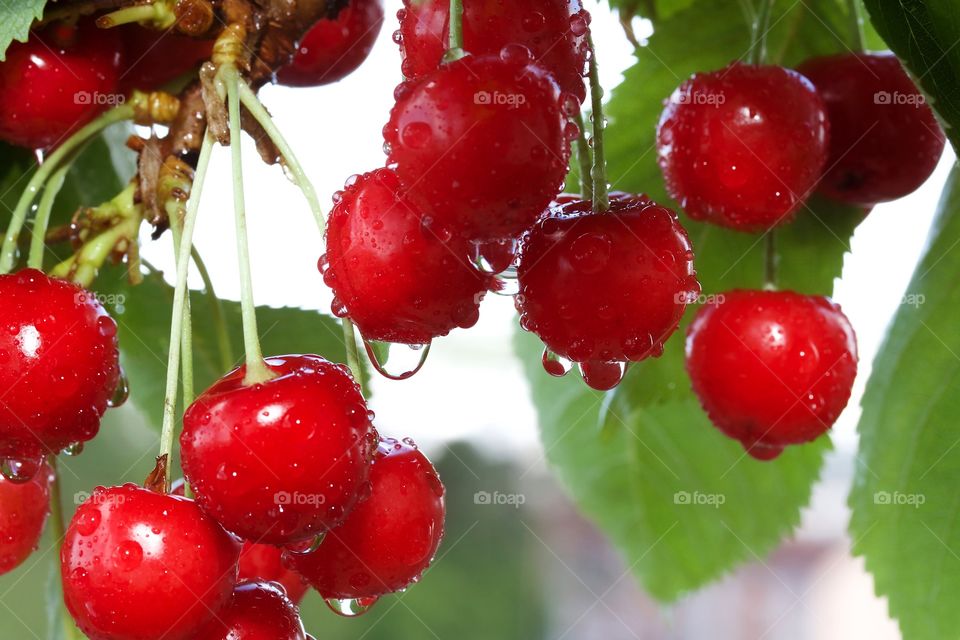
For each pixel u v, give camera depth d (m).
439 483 0.39
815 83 0.43
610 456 0.56
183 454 0.37
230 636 0.37
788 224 0.44
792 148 0.42
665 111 0.43
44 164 0.39
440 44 0.37
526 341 0.56
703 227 0.45
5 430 0.38
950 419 0.44
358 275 0.37
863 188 0.43
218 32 0.39
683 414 0.54
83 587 0.37
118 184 0.43
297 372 0.37
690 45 0.44
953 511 0.44
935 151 0.43
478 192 0.36
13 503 0.40
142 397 0.45
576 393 0.56
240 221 0.37
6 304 0.38
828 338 0.43
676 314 0.38
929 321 0.44
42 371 0.38
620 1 0.45
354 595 0.38
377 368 0.38
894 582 0.44
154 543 0.37
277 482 0.36
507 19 0.37
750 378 0.43
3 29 0.38
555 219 0.38
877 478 0.44
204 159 0.38
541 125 0.36
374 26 0.42
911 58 0.39
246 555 0.40
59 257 0.43
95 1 0.39
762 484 0.54
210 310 0.42
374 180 0.37
